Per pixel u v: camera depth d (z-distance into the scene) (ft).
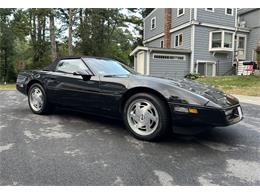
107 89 11.04
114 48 101.24
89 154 8.63
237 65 60.80
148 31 81.97
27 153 8.63
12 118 13.88
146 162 8.05
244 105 20.59
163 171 7.43
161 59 57.88
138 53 61.82
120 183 6.69
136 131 10.38
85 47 79.71
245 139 10.62
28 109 16.57
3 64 78.84
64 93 12.87
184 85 10.23
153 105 9.89
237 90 31.91
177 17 64.49
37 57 87.76
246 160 8.36
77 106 12.44
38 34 87.10
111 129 11.77
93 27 79.66
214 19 60.08
